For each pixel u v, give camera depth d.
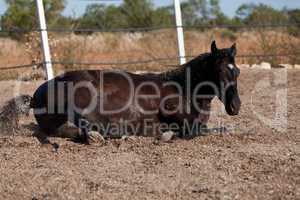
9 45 29.59
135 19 34.25
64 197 6.93
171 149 9.06
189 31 32.50
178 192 7.04
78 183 7.47
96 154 8.88
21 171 8.03
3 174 7.91
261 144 9.40
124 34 33.00
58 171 8.00
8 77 19.08
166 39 25.53
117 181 7.53
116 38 32.12
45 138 9.70
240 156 8.59
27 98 9.92
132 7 34.47
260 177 7.56
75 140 9.70
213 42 9.65
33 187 7.35
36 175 7.84
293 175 7.62
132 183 7.43
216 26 16.39
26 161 8.56
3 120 9.99
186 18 34.84
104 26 25.45
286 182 7.34
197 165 8.15
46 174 7.88
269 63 21.98
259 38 24.91
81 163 8.41
